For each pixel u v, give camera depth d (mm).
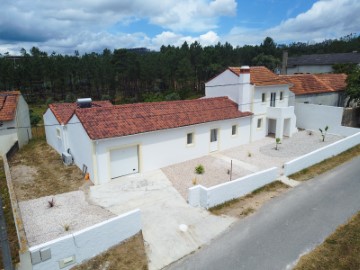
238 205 13633
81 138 16875
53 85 65188
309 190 15180
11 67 59031
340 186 15562
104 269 9250
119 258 9742
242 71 22516
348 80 29828
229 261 9781
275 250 10281
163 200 14031
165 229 11547
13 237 10953
